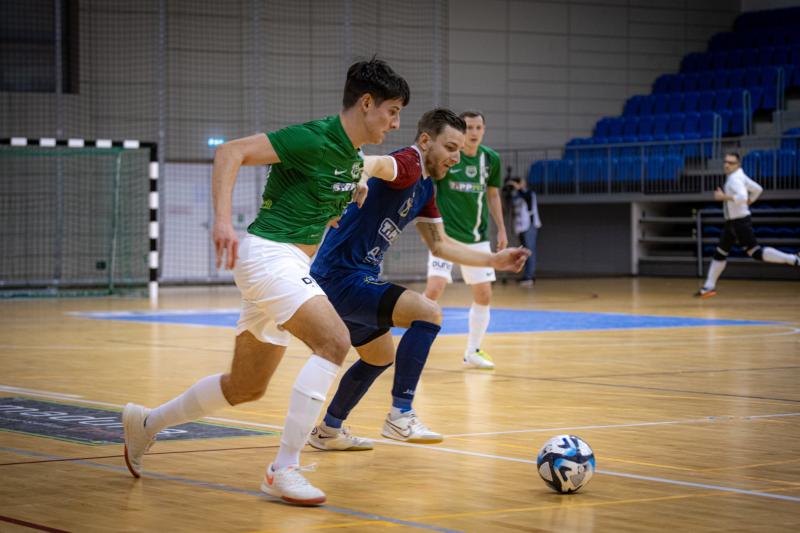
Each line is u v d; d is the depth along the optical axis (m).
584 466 4.27
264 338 4.47
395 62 25.89
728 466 4.89
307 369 4.23
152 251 20.11
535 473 4.74
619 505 4.08
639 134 26.77
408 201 5.52
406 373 5.45
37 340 11.73
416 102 26.16
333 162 4.38
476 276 9.16
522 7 27.44
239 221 24.81
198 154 24.11
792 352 10.37
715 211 25.50
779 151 23.80
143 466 4.85
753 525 3.75
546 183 27.06
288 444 4.20
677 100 26.91
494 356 10.16
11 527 3.70
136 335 12.36
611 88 28.38
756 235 24.69
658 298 19.16
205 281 24.30
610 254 27.38
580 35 28.05
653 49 28.75
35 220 22.83
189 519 3.85
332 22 25.08
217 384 4.55
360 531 3.68
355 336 5.41
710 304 17.56
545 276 27.41
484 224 9.45
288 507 4.06
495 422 6.24
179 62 23.88
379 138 4.43
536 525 3.76
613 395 7.43
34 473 4.68
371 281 5.46
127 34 23.31
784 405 6.92
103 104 23.19
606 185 26.14
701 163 24.30
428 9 26.11
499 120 27.33
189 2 23.88
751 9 29.66
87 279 23.27
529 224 24.08
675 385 7.97
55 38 22.70
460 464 4.96
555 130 27.88
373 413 6.64
